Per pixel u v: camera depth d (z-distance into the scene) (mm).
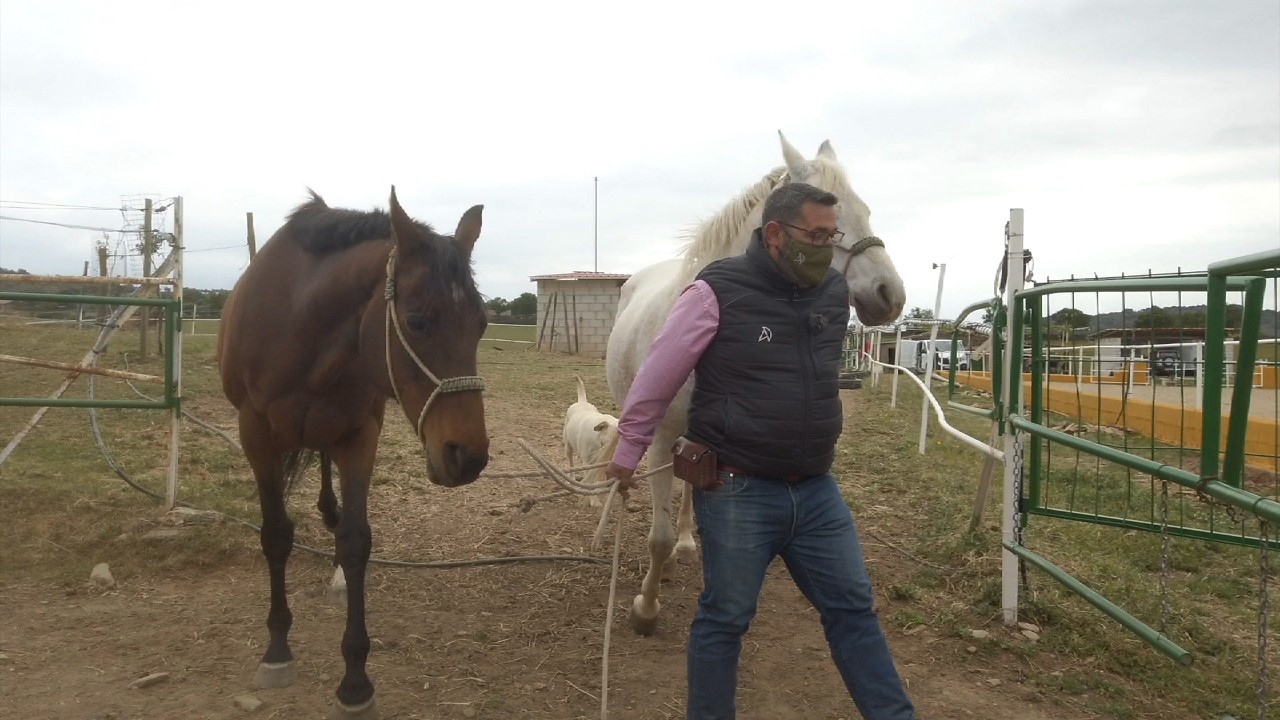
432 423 2680
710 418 2342
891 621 3951
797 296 2352
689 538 4879
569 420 6652
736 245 3662
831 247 2307
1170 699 3238
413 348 2709
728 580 2340
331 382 3172
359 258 3037
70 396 9305
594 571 4730
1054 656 3590
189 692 3188
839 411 2420
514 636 3807
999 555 4637
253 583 4395
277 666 3254
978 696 3260
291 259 3318
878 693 2314
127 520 5027
